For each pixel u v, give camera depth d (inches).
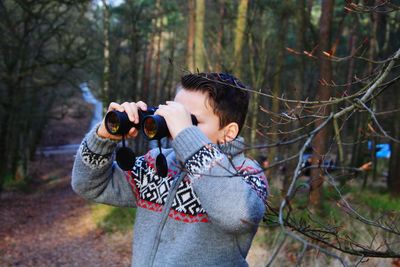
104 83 589.9
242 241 55.6
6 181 674.2
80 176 61.1
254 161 60.0
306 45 332.8
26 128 766.5
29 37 518.0
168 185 57.4
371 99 59.8
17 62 528.7
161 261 54.7
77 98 1483.8
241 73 314.8
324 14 268.4
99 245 338.6
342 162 66.1
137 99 722.2
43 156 1082.7
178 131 52.2
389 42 422.9
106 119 56.0
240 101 58.7
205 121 57.4
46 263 303.7
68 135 1320.1
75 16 559.5
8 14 465.1
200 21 318.0
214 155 51.3
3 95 579.2
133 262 58.0
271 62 410.0
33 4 429.1
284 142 48.6
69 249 335.0
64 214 473.4
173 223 55.4
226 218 49.8
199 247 54.1
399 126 397.4
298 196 270.4
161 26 708.7
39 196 625.6
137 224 59.1
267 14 415.5
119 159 55.8
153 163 60.2
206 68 341.4
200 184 50.7
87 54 540.7
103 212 432.1
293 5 346.3
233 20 434.6
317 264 160.1
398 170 406.6
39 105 780.6
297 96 85.2
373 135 63.3
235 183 50.8
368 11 67.3
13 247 344.8
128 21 691.4
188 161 51.3
